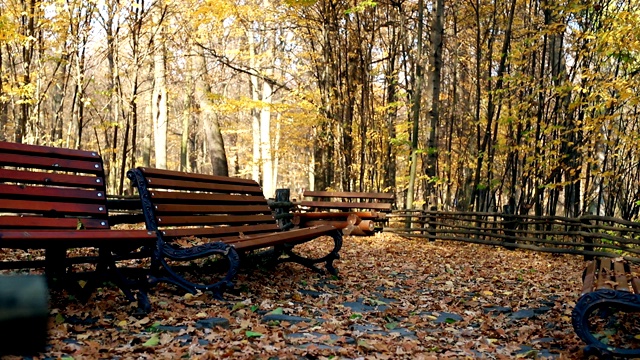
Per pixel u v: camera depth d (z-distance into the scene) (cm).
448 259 898
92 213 445
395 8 1709
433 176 1318
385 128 1761
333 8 1472
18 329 102
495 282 699
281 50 2148
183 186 542
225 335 370
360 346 366
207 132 1738
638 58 1101
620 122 1280
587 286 412
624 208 1388
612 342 406
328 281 633
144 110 2934
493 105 1330
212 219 564
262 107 1546
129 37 1366
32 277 105
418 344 395
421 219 1236
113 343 335
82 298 418
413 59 1748
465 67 2008
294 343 369
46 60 1281
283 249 679
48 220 411
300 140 2328
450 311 521
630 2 1060
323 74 1591
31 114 1282
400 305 538
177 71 2177
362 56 1609
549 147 1167
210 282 551
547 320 492
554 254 1005
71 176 445
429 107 1311
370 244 1053
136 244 427
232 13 1403
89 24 1271
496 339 422
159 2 1299
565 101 1346
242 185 671
